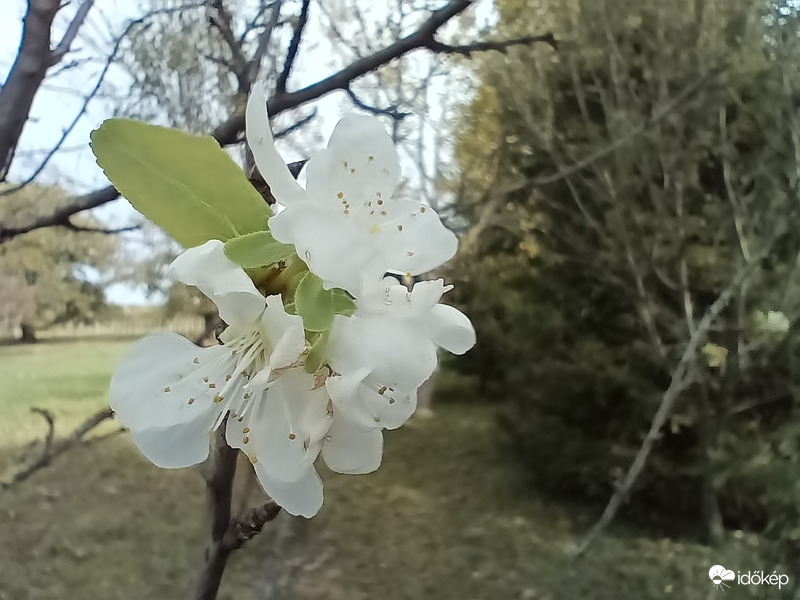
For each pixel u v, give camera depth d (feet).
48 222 0.65
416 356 0.28
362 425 0.28
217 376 0.30
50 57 0.58
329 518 2.25
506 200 2.72
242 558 1.77
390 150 0.31
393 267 0.31
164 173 0.28
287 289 0.29
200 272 0.27
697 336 1.47
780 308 2.17
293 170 0.34
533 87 2.50
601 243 2.60
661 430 2.41
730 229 2.36
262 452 0.29
